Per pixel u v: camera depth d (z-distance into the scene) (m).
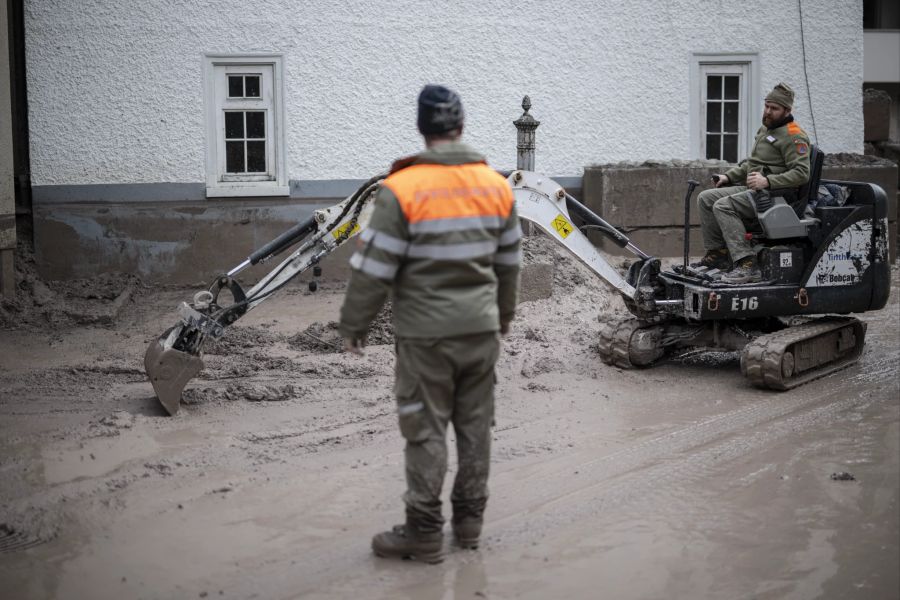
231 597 4.08
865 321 9.65
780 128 7.47
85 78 10.70
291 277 6.60
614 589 4.18
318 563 4.39
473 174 4.20
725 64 12.11
